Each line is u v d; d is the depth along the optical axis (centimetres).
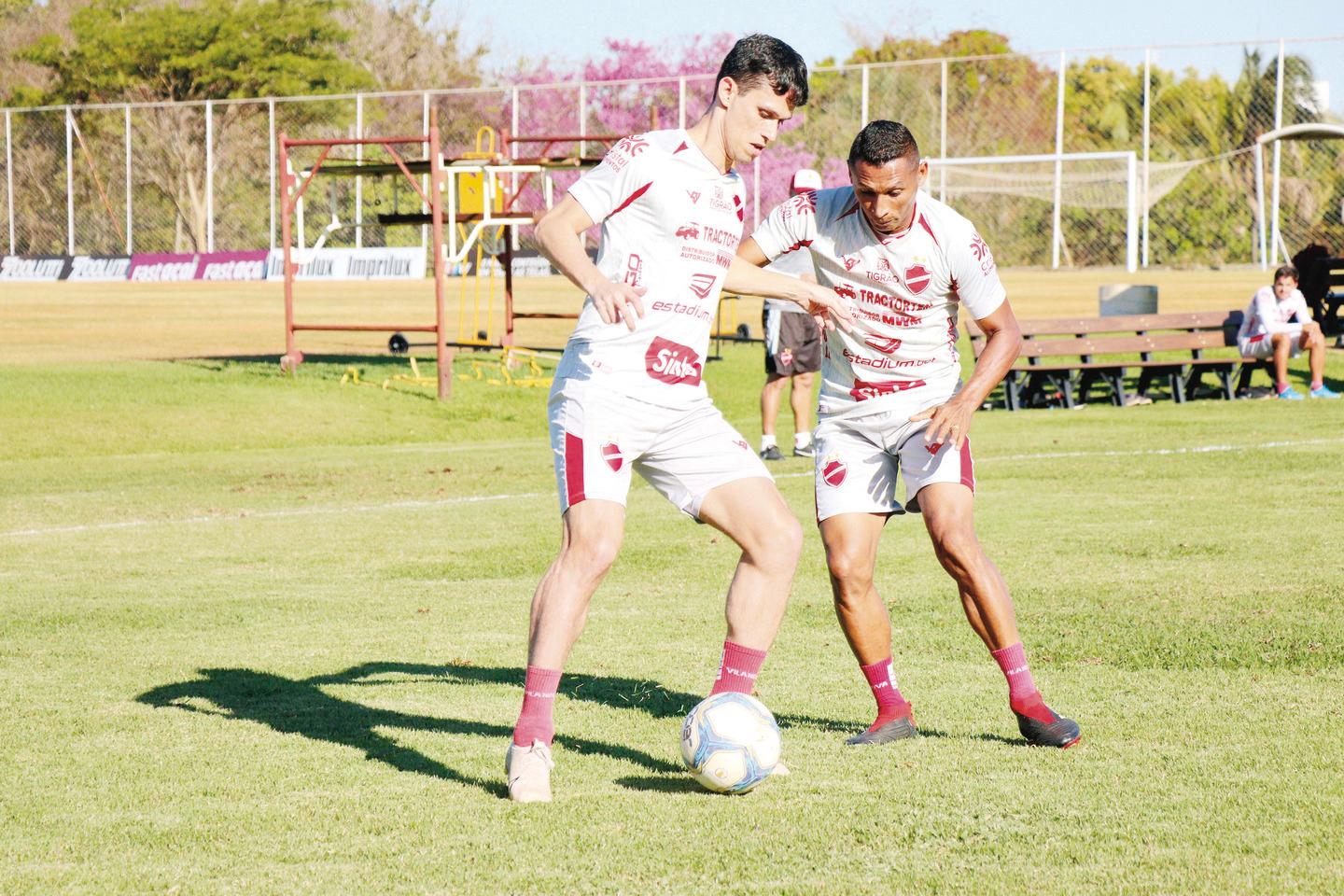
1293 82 4531
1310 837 448
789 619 855
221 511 1385
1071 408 2323
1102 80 4862
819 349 1733
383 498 1469
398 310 3925
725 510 546
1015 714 592
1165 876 415
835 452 613
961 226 582
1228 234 4694
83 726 621
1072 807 484
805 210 601
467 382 2558
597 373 531
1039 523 1189
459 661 755
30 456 1889
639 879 421
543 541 1184
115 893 417
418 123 5869
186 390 2338
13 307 4128
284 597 948
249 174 5678
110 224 5869
